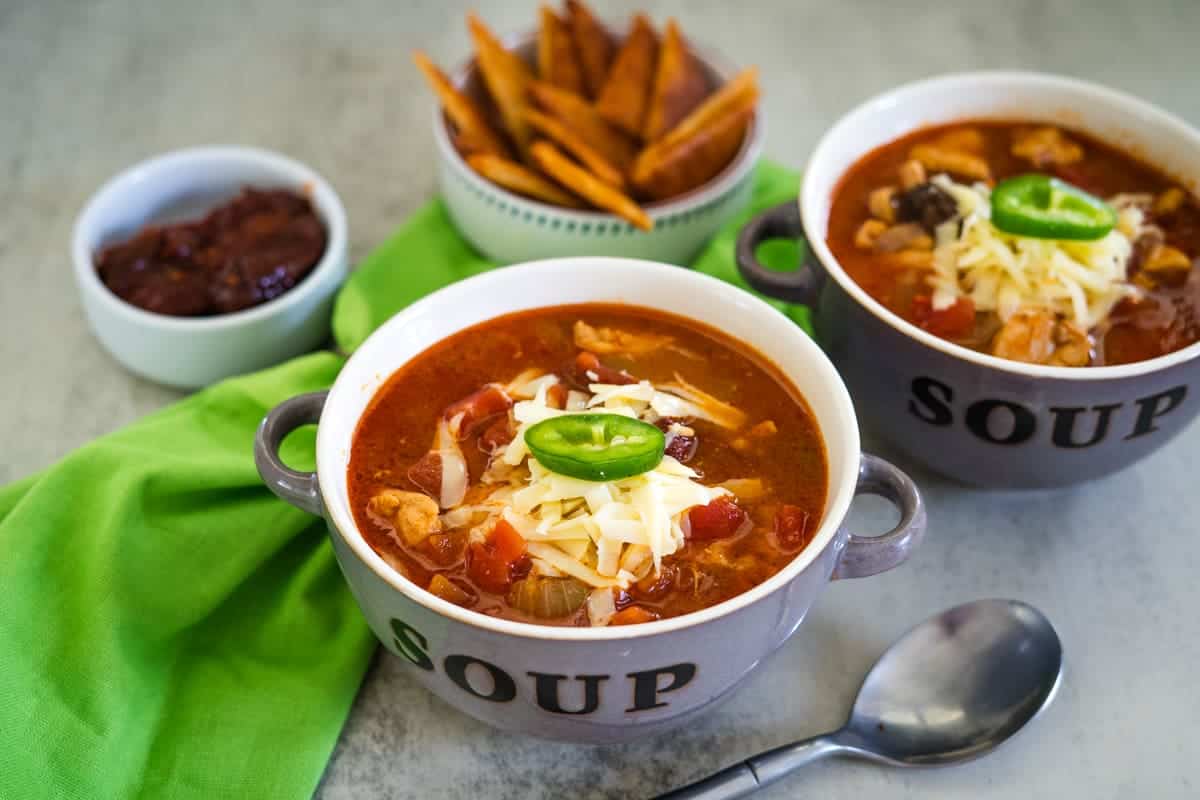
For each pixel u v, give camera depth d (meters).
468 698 0.42
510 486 0.43
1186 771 0.45
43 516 0.47
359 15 0.71
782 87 0.67
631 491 0.42
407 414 0.45
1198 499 0.51
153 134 0.65
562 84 0.59
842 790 0.44
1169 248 0.51
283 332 0.55
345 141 0.65
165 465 0.47
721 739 0.45
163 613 0.46
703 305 0.47
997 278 0.49
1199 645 0.47
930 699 0.45
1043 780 0.45
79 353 0.57
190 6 0.71
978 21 0.70
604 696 0.40
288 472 0.43
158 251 0.56
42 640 0.45
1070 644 0.47
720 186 0.56
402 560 0.42
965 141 0.54
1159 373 0.45
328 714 0.45
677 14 0.71
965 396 0.46
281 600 0.48
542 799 0.44
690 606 0.41
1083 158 0.54
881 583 0.49
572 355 0.47
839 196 0.53
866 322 0.47
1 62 0.68
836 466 0.43
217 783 0.44
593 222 0.55
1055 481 0.48
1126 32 0.69
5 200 0.62
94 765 0.44
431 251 0.58
